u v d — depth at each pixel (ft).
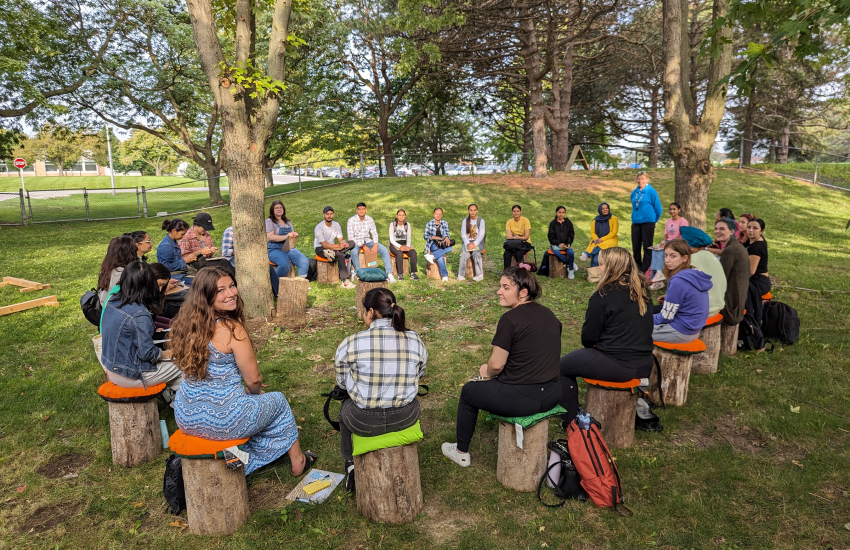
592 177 65.82
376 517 9.94
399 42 56.44
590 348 12.76
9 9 51.42
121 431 11.85
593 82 92.63
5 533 9.78
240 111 21.31
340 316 23.61
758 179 62.49
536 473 10.89
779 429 13.15
